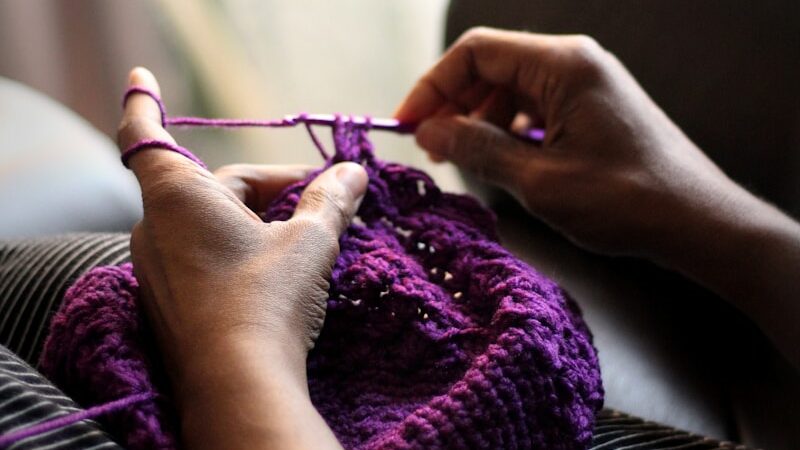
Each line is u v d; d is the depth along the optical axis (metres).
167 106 1.30
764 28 0.69
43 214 0.81
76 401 0.44
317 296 0.45
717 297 0.74
